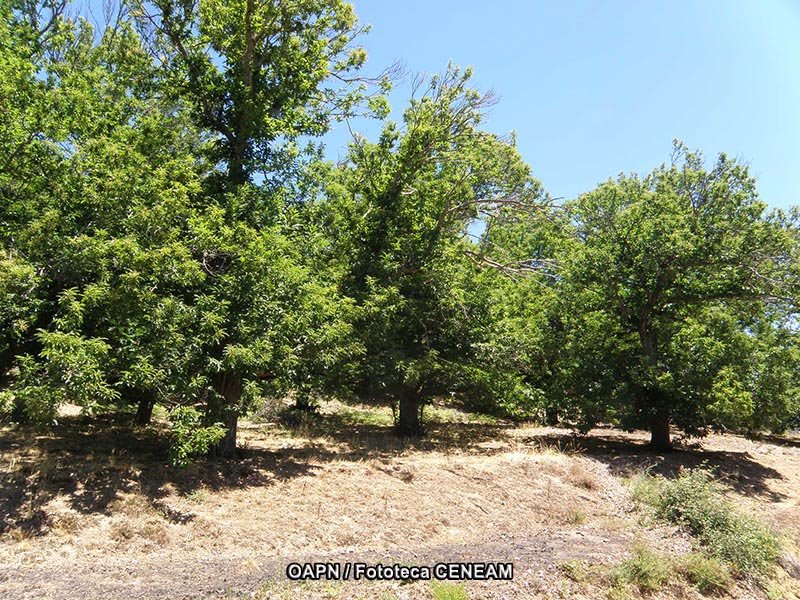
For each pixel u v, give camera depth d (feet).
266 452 39.04
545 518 32.14
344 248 52.19
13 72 33.68
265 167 41.65
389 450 44.24
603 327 53.16
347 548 24.48
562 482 38.58
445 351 54.19
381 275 50.83
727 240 47.37
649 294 51.52
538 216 56.90
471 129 55.47
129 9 44.14
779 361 48.19
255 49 40.93
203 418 31.12
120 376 26.40
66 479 26.84
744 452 58.44
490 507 32.27
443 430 61.52
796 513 39.37
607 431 70.23
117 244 25.54
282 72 42.78
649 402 49.62
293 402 67.36
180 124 48.65
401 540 26.22
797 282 47.09
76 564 20.20
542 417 70.95
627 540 29.53
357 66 49.42
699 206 50.90
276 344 31.35
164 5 40.83
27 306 25.72
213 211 30.55
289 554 23.18
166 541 22.90
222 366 28.53
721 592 25.82
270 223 37.22
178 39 41.60
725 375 44.27
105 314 26.53
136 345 26.23
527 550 26.32
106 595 18.07
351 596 19.89
